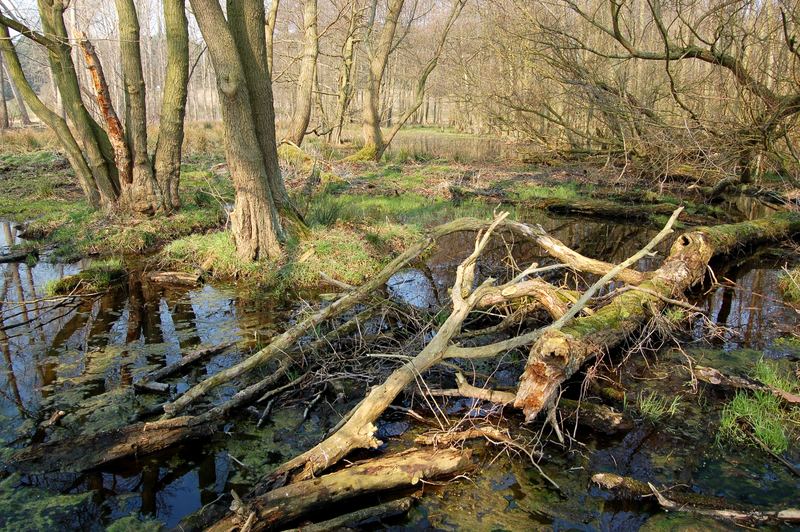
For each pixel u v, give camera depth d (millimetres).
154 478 3641
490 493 3510
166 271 8016
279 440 4023
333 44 28281
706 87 13781
